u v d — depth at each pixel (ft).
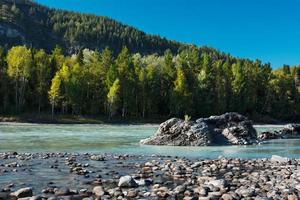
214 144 129.59
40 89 367.25
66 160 73.56
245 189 45.70
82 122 347.56
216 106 431.02
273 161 78.38
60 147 111.86
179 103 400.26
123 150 105.60
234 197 41.55
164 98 417.08
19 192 41.86
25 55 366.84
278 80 477.77
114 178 53.88
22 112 358.43
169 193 43.73
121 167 65.77
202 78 429.38
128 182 47.80
